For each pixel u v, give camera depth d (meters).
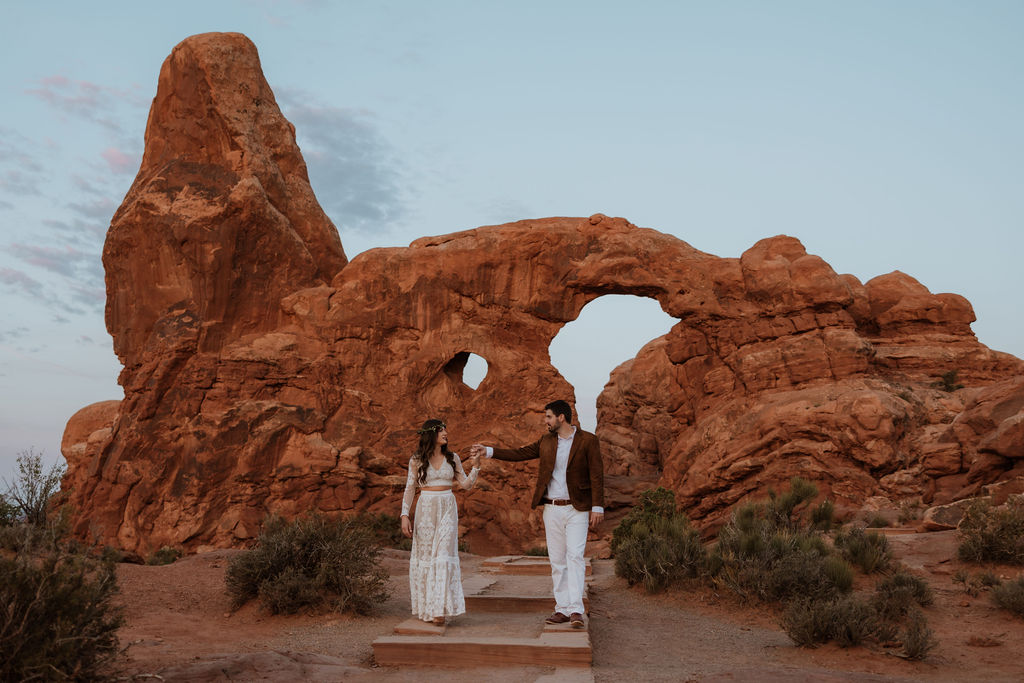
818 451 32.69
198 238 38.97
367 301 40.75
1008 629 9.34
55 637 4.99
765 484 33.66
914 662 7.81
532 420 40.47
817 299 38.06
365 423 38.59
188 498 35.28
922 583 10.51
